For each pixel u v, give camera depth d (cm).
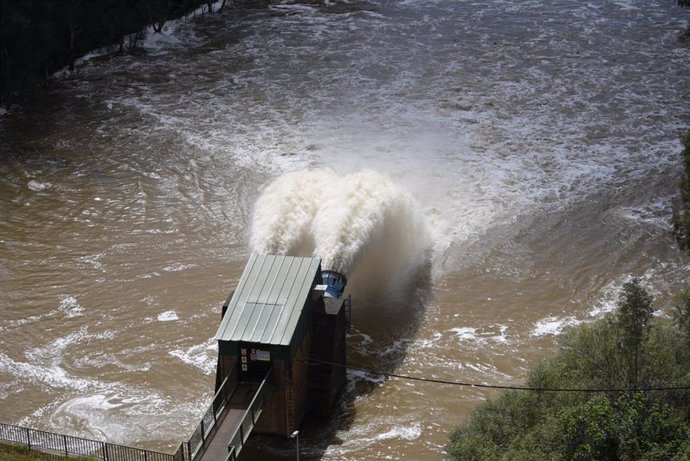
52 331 6150
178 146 9475
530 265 6994
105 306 6450
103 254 7231
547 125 9750
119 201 8212
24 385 5569
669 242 7281
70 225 7756
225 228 7656
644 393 4228
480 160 8925
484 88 10844
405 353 5888
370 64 11838
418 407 5319
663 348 4506
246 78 11519
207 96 10938
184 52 12669
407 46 12488
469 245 7300
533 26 13162
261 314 4962
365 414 5272
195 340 6009
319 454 4909
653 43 12294
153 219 7850
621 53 11919
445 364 5753
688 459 3622
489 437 4366
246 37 13188
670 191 8194
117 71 11900
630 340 4462
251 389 4916
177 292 6612
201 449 4497
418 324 6222
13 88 10769
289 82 11319
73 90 11250
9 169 8956
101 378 5641
